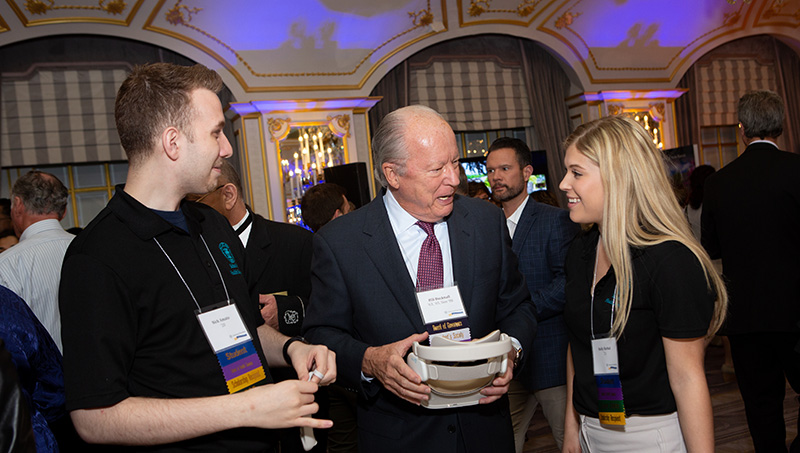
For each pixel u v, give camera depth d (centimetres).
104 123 631
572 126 838
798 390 231
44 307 221
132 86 119
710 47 870
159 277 118
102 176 654
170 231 124
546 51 816
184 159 120
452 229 162
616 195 139
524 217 238
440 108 773
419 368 132
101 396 102
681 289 131
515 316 168
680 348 133
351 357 149
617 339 141
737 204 235
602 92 805
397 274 156
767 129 237
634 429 140
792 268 225
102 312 107
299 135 694
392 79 752
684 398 133
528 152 252
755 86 920
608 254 140
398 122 152
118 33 605
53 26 580
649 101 837
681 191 456
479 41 797
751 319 230
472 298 157
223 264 136
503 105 803
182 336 119
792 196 223
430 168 149
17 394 71
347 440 267
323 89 702
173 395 116
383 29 702
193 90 120
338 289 159
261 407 108
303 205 304
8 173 612
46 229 232
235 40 645
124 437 105
